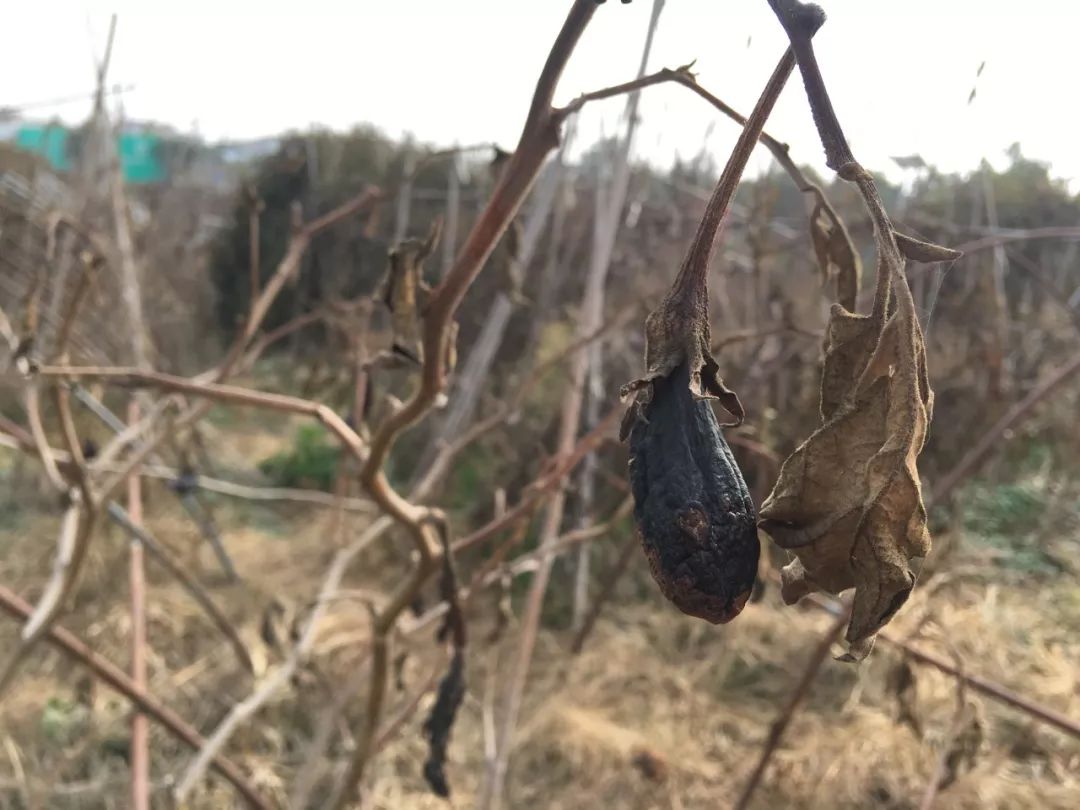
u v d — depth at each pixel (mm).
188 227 3543
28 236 1548
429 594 1645
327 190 3133
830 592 275
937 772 850
